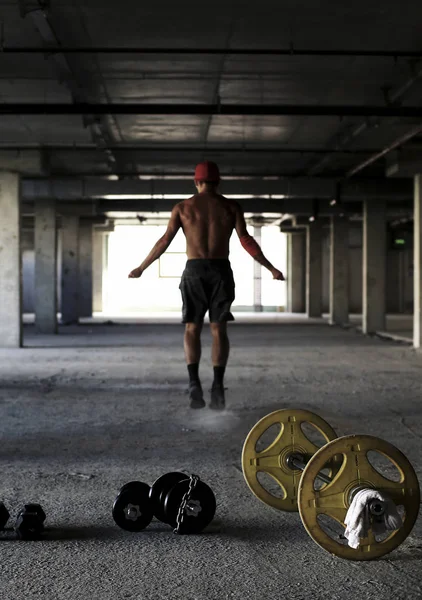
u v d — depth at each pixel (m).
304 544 3.32
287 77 11.40
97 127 14.53
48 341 17.89
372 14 8.80
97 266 37.03
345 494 3.01
